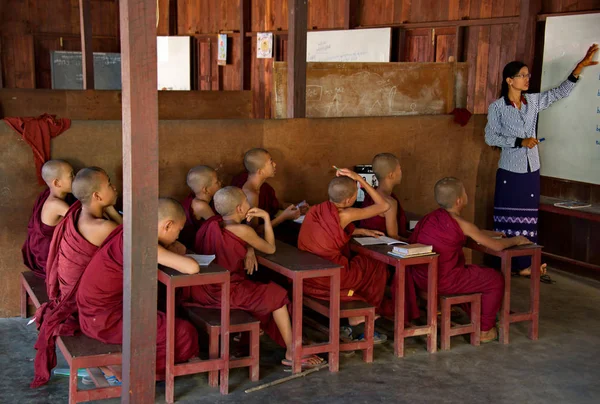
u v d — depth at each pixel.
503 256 4.38
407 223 5.25
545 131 6.23
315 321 4.31
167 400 3.52
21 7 12.02
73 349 3.38
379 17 8.50
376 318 4.60
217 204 3.99
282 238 5.09
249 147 5.20
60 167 4.33
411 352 4.27
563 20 5.84
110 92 7.29
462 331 4.36
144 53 2.85
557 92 5.76
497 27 7.04
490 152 6.16
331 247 4.18
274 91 5.85
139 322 3.03
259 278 4.80
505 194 5.88
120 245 3.48
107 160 4.73
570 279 6.03
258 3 10.66
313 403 3.56
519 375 3.97
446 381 3.87
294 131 5.34
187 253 4.00
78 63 12.37
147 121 2.90
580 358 4.25
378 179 4.79
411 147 5.83
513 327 4.77
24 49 12.10
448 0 7.55
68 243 3.70
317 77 5.84
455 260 4.34
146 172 2.93
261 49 10.56
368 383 3.81
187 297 3.97
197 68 12.06
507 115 5.70
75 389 3.32
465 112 5.99
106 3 12.58
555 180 6.27
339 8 9.09
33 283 4.36
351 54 8.80
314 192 5.50
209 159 5.07
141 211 2.95
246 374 3.88
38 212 4.42
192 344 3.59
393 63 6.08
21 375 3.80
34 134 4.50
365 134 5.62
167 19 12.28
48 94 7.04
